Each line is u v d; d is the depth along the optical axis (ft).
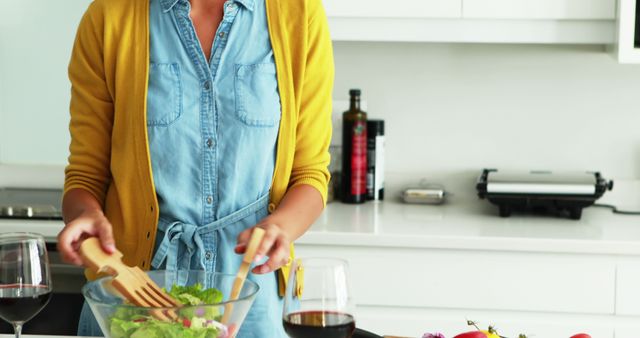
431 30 8.36
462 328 7.66
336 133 9.34
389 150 9.59
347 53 9.52
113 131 5.29
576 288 7.56
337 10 8.34
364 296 7.72
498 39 8.32
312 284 3.56
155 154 5.21
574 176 8.59
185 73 5.19
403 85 9.50
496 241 7.52
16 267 4.05
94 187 5.36
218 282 4.39
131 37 5.22
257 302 5.20
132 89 5.20
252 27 5.23
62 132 9.40
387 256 7.69
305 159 5.38
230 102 5.17
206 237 5.23
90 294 3.69
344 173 9.17
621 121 9.29
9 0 9.20
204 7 5.24
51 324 8.09
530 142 9.42
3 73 9.32
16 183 9.60
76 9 9.19
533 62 9.34
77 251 4.25
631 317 7.55
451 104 9.48
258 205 5.26
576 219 8.45
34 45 9.25
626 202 9.24
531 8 8.22
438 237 7.56
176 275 4.41
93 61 5.31
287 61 5.24
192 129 5.18
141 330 3.53
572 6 8.18
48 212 8.18
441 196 9.16
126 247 5.32
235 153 5.18
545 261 7.57
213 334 3.59
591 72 9.27
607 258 7.52
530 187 8.38
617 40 8.06
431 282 7.66
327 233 7.64
